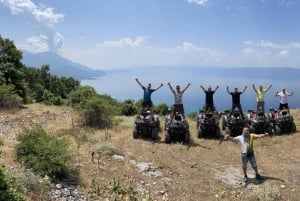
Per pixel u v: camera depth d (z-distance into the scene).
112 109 20.45
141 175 10.79
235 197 9.48
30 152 9.82
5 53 30.58
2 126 17.16
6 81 28.92
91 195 9.00
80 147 13.05
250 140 10.51
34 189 8.34
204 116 16.00
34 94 34.84
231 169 11.60
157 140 15.48
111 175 10.43
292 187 9.98
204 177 10.86
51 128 17.48
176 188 9.99
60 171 9.54
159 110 27.70
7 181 7.06
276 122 16.48
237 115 16.08
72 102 30.33
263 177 10.78
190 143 14.95
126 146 14.10
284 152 13.65
